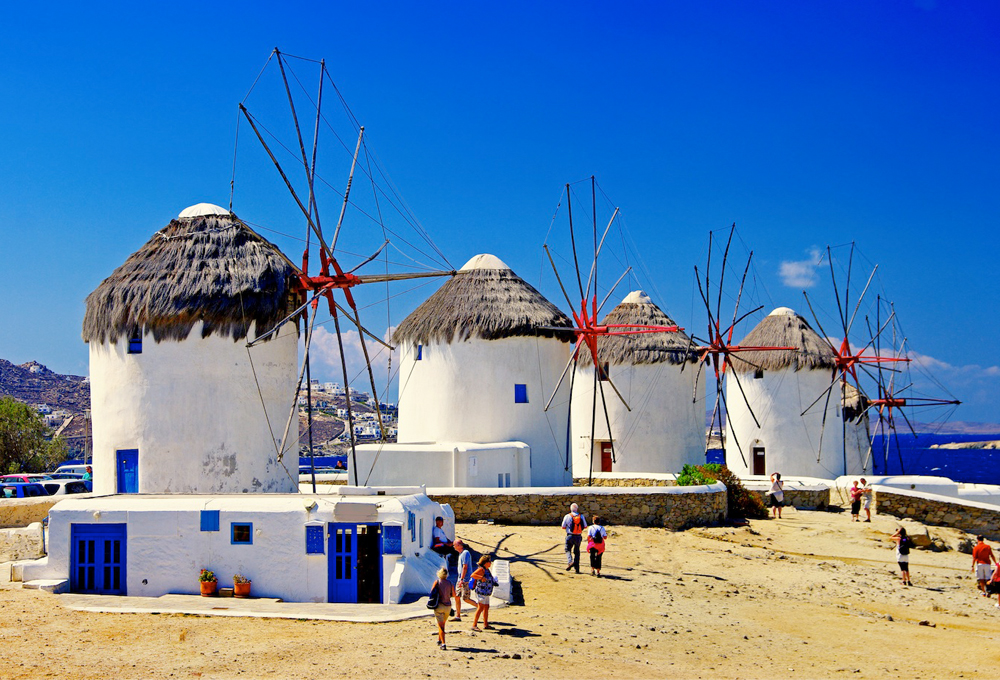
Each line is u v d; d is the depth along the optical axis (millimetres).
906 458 194125
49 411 109562
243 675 12555
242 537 18156
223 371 25375
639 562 23609
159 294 25016
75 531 18281
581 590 20109
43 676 12156
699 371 42375
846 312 42969
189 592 18016
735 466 45719
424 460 29422
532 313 33406
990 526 32125
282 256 24719
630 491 28516
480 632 15750
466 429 32719
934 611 20875
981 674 15461
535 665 13828
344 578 17984
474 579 16078
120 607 16469
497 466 30656
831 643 17344
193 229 26672
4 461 51750
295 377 27578
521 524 27297
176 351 25141
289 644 14281
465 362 33031
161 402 25016
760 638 17312
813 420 43781
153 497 19172
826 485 36625
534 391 33344
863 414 48594
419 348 34406
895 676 15086
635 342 41938
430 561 19828
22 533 22000
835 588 22422
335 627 15586
